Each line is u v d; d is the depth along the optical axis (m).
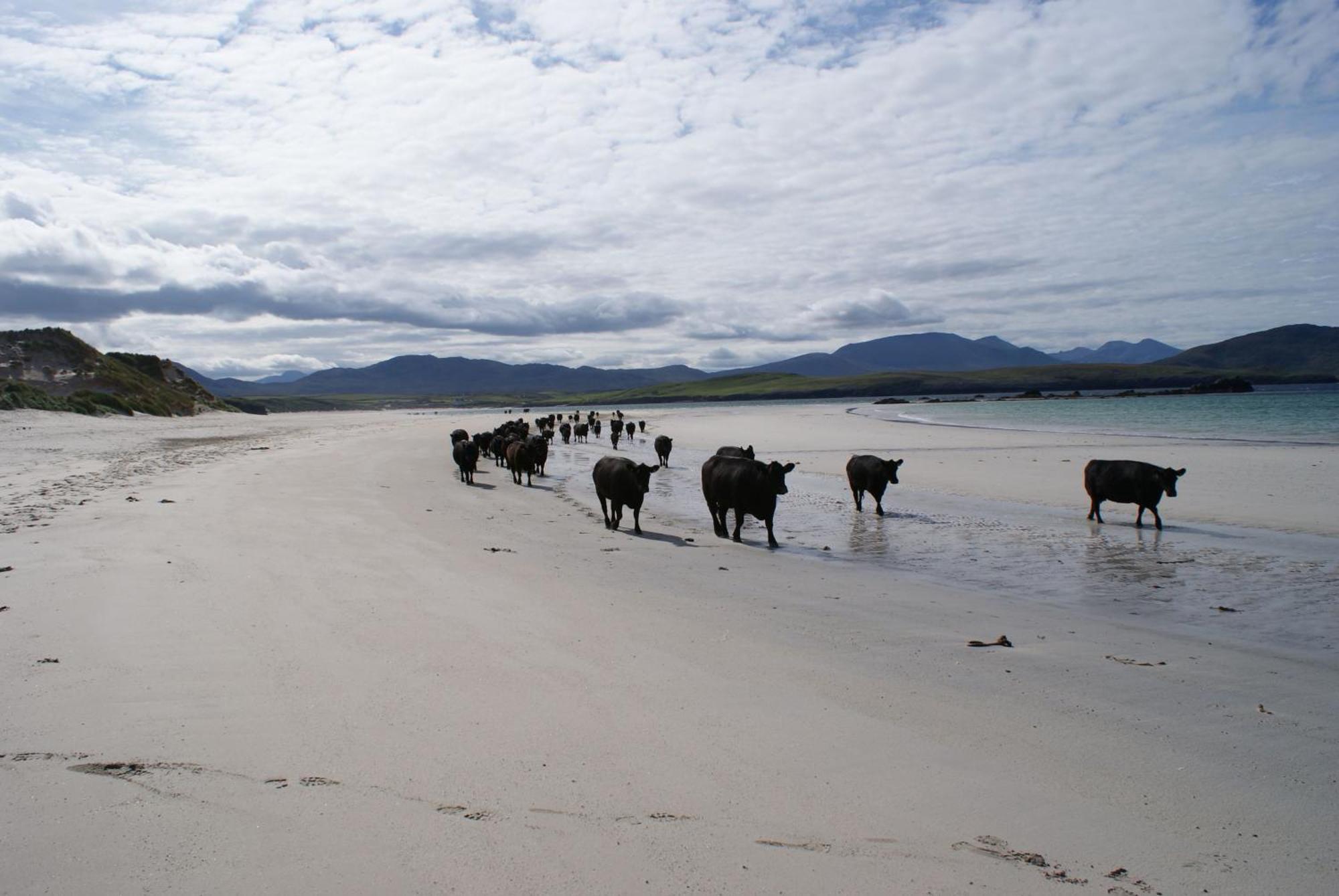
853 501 20.16
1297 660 7.25
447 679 5.91
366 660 6.26
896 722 5.38
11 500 15.12
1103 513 17.80
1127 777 4.62
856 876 3.48
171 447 33.25
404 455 32.16
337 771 4.32
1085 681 6.45
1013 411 82.44
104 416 58.78
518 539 13.06
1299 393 131.12
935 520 17.00
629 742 4.87
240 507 14.80
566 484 24.23
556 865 3.47
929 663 6.81
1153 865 3.66
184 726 4.87
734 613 8.46
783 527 16.17
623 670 6.27
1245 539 14.20
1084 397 141.75
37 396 55.38
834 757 4.76
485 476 25.98
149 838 3.58
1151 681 6.49
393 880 3.32
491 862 3.48
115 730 4.77
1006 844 3.81
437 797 4.07
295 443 38.47
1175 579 11.07
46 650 6.23
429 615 7.71
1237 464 25.42
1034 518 17.12
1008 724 5.41
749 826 3.90
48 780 4.10
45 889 3.17
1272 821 4.12
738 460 14.55
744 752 4.78
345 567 9.79
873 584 10.60
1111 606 9.51
